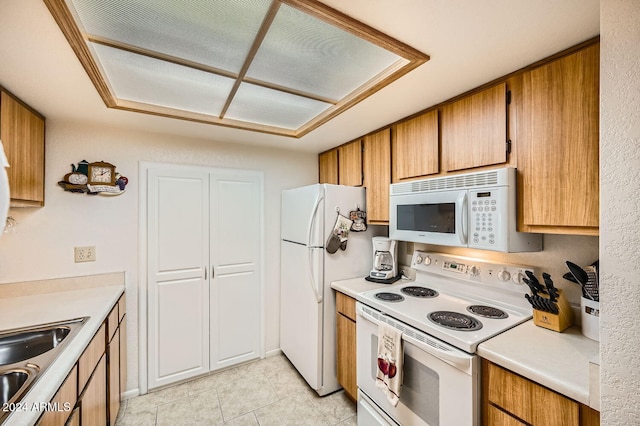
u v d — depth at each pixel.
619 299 0.71
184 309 2.32
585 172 1.05
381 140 2.08
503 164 1.33
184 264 2.32
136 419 1.89
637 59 0.68
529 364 0.99
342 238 2.19
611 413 0.73
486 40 1.05
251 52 1.18
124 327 2.04
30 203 1.68
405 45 1.08
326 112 1.86
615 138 0.71
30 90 1.42
